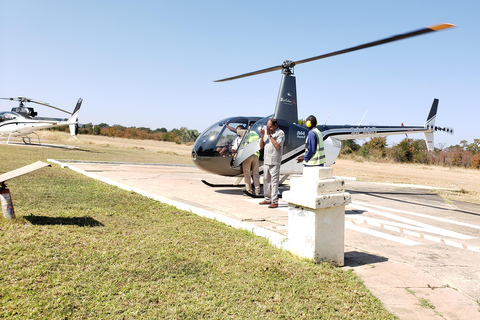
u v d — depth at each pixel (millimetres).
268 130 6629
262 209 6613
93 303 2598
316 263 3621
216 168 8344
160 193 7613
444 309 2863
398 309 2811
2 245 3557
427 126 12938
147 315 2480
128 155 20906
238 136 8344
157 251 3746
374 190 11289
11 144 21750
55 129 55906
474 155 31297
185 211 5926
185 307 2613
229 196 8094
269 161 6695
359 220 6184
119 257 3502
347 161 31859
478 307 2934
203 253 3785
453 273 3738
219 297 2805
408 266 3836
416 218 6875
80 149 22375
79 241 3879
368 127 10883
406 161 33219
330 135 9867
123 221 4949
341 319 2594
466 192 12148
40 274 2984
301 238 3779
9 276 2900
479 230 6078
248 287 3004
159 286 2930
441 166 30812
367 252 4301
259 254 3855
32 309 2453
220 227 4973
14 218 4496
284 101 8531
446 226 6270
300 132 8648
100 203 6074
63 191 6945
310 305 2770
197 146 8328
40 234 3986
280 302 2791
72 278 2965
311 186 3598
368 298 2951
